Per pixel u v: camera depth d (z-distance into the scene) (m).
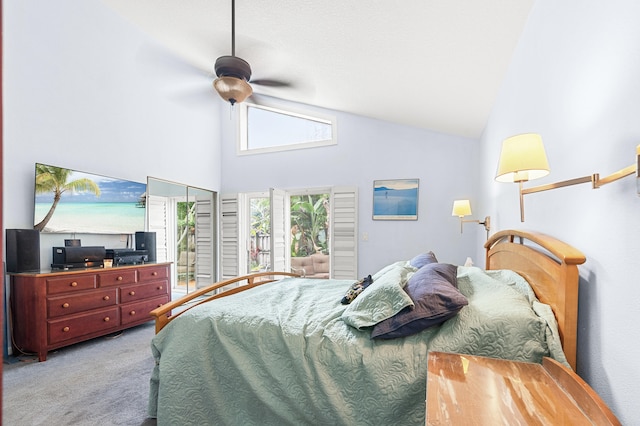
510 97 2.17
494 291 1.52
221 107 5.45
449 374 1.08
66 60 3.22
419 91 2.93
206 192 5.15
